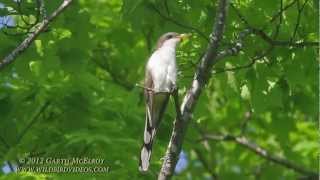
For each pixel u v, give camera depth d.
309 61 13.64
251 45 13.25
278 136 18.59
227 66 13.98
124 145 13.53
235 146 21.42
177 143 10.32
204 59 10.38
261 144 21.50
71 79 14.33
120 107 14.84
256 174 21.12
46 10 12.25
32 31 12.70
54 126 14.05
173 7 13.07
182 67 13.02
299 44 13.12
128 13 12.62
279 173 20.94
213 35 10.34
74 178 12.80
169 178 10.30
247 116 20.86
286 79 13.71
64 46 13.44
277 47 13.38
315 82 14.30
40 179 12.59
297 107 15.54
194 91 10.34
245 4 13.47
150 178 13.48
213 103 20.12
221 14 10.37
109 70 18.92
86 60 13.59
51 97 14.09
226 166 21.44
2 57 12.75
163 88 11.89
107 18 18.34
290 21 13.52
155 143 13.94
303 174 20.67
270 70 13.61
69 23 13.34
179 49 13.25
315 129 20.22
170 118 14.10
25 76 13.24
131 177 13.39
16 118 13.98
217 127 21.02
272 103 13.90
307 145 19.66
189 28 12.70
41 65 13.55
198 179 21.42
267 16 13.41
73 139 13.10
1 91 14.00
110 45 19.02
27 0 12.55
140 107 15.58
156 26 13.77
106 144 13.51
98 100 14.74
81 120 14.00
